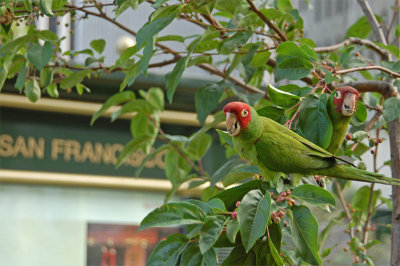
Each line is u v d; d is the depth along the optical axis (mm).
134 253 6469
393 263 2582
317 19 5297
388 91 2740
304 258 1857
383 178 1929
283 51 2242
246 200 1788
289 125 2070
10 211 6027
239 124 1868
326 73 2158
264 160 1918
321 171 1919
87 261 6289
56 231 6211
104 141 6363
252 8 2773
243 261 1940
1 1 2855
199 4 2443
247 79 3463
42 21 4297
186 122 6270
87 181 6254
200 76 6074
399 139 2727
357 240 3291
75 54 3541
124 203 6488
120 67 3434
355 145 2736
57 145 6180
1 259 5953
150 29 2186
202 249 1744
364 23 3588
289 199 1861
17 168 6016
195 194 6320
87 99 6000
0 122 5938
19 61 3375
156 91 4094
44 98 5852
